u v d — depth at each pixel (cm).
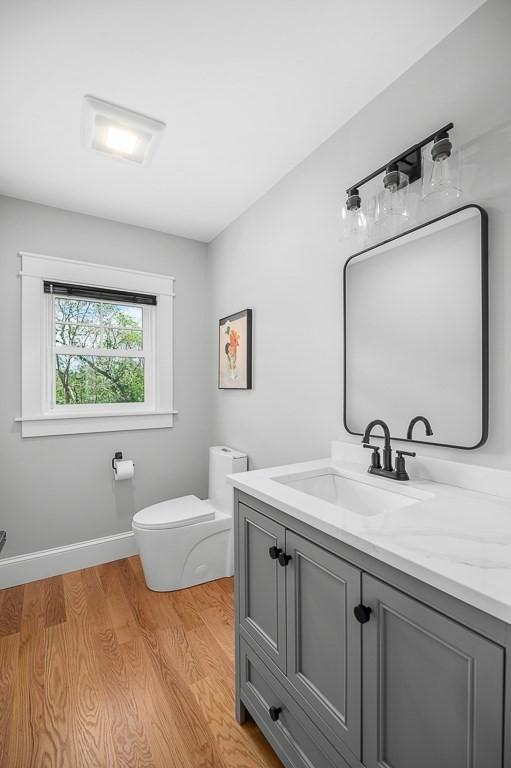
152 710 136
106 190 221
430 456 129
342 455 164
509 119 107
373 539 77
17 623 186
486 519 89
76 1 112
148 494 272
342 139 167
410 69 136
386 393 145
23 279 229
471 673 61
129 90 147
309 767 99
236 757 119
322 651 95
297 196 196
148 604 203
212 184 214
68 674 153
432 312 128
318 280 181
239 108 157
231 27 121
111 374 268
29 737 125
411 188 135
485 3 112
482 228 111
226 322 264
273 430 215
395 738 76
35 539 232
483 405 112
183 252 289
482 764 60
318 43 126
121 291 262
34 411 232
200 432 296
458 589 60
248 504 126
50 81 142
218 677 152
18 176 206
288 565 106
